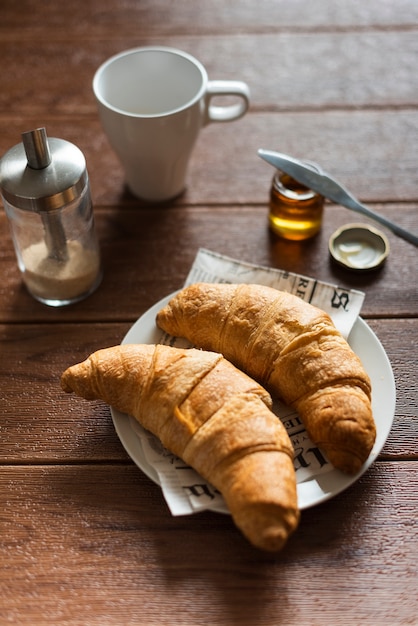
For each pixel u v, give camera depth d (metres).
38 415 0.61
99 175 0.78
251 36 0.90
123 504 0.57
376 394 0.59
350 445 0.54
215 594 0.53
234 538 0.55
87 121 0.81
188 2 0.92
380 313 0.67
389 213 0.73
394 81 0.85
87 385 0.58
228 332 0.60
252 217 0.74
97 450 0.59
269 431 0.53
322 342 0.58
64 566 0.54
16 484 0.58
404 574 0.53
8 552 0.55
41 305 0.68
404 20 0.91
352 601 0.52
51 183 0.60
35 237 0.65
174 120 0.68
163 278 0.70
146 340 0.63
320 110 0.82
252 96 0.84
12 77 0.85
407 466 0.58
